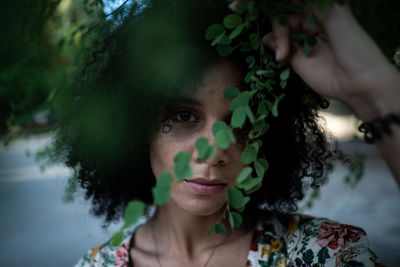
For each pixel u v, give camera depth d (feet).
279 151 3.67
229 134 2.22
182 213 3.51
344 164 4.35
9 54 4.21
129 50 3.31
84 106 3.74
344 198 16.99
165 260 3.62
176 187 2.90
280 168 3.76
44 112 4.84
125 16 3.51
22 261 12.92
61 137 4.20
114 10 3.62
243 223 3.63
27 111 4.75
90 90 3.73
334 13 2.15
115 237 2.01
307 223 3.53
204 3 3.02
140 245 3.83
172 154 3.00
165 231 3.74
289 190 3.86
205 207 2.88
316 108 3.62
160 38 3.06
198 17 3.02
